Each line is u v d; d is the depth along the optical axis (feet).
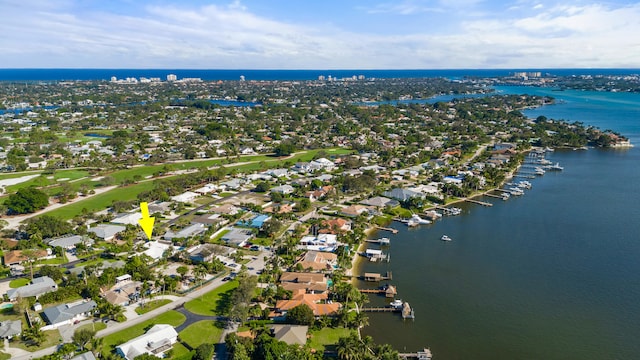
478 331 523.70
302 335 479.41
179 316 529.04
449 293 610.65
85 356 434.30
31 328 482.69
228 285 609.01
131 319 520.83
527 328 529.04
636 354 481.87
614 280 643.45
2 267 636.89
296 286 593.83
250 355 449.89
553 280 645.10
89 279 593.01
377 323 538.88
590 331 522.88
